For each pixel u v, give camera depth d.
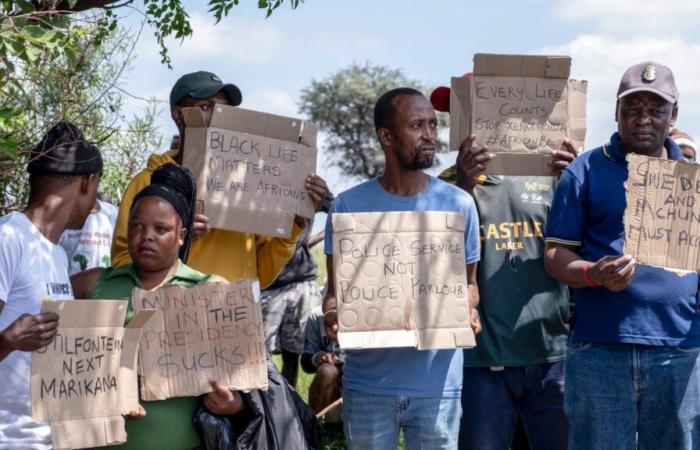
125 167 8.05
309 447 5.06
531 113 5.88
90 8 6.13
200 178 5.46
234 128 5.55
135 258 4.72
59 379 4.36
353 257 5.16
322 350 8.13
